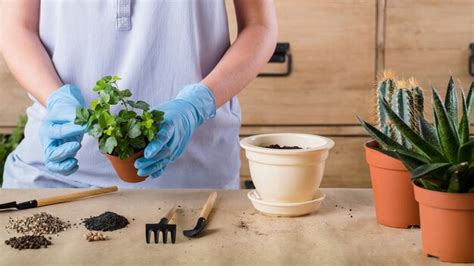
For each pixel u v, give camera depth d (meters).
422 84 2.48
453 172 1.04
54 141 1.45
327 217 1.31
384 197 1.24
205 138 1.67
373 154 1.24
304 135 1.38
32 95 1.63
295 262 1.09
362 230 1.24
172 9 1.61
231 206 1.38
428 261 1.09
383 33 2.46
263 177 1.30
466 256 1.08
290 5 2.44
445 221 1.07
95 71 1.64
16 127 2.54
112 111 1.63
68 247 1.15
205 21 1.65
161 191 1.49
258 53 1.57
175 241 1.18
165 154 1.32
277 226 1.25
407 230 1.24
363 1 2.44
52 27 1.66
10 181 1.72
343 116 2.51
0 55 2.48
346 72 2.48
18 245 1.15
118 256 1.11
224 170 1.72
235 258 1.10
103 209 1.36
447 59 2.47
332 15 2.45
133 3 1.61
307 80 2.48
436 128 1.08
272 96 2.49
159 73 1.64
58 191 1.48
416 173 1.04
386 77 1.25
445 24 2.45
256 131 2.52
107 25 1.62
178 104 1.40
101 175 1.65
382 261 1.09
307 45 2.46
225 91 1.50
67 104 1.45
